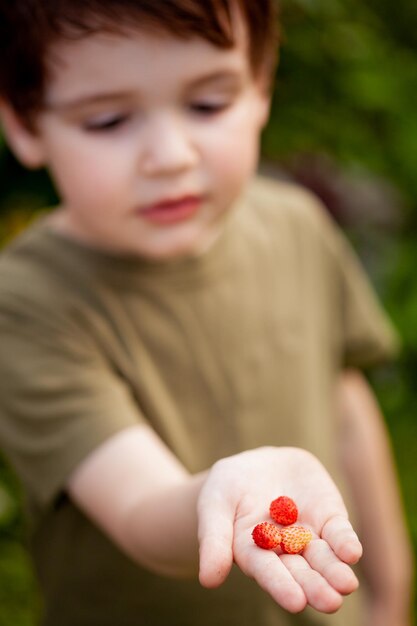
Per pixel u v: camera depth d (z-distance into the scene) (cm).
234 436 67
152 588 66
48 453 60
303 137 100
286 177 113
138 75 57
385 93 97
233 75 59
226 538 42
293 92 98
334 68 97
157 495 54
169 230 61
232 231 69
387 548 80
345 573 41
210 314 67
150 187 59
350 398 81
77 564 66
